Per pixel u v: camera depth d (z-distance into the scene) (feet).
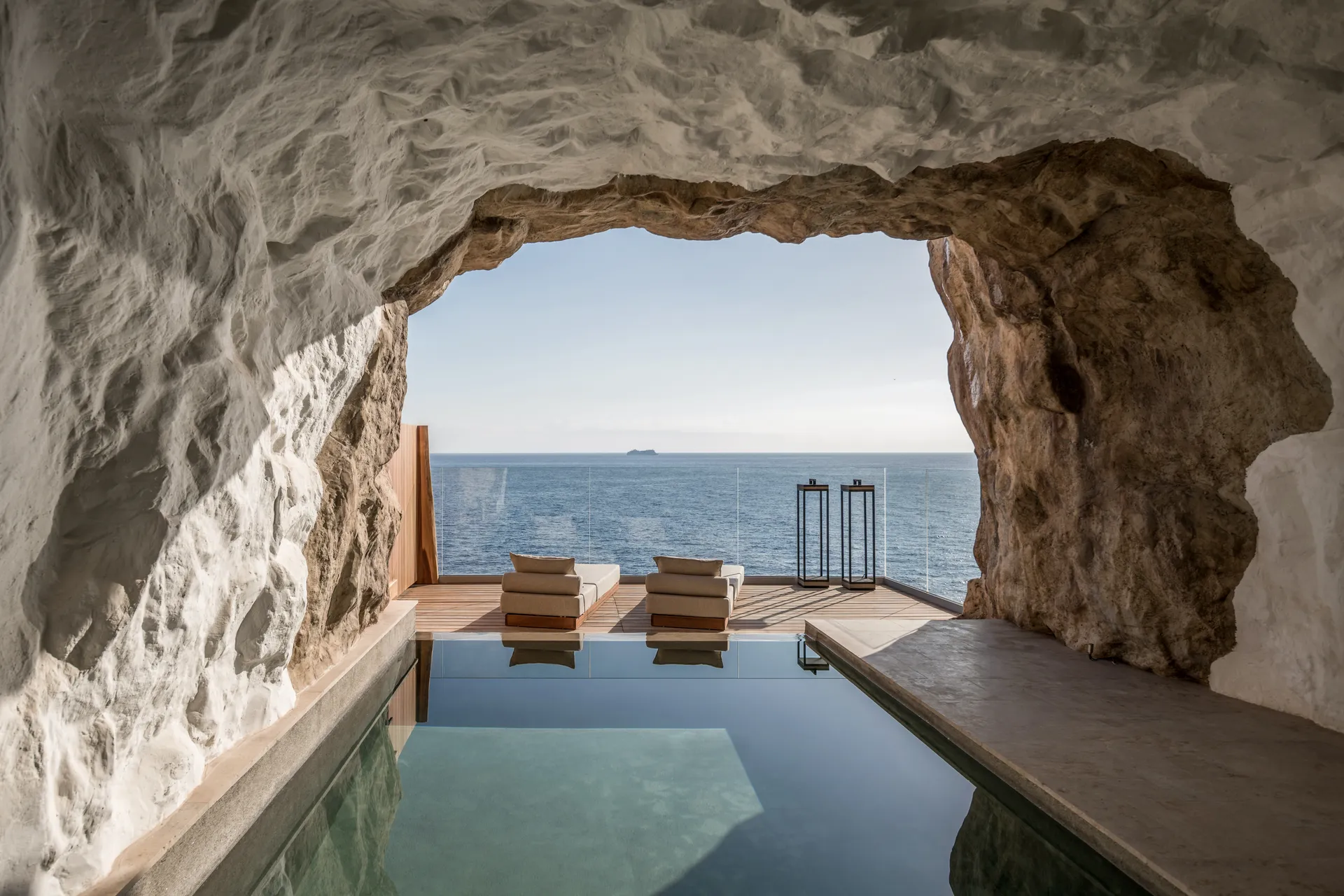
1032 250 14.71
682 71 8.82
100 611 6.36
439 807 10.72
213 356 7.47
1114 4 7.75
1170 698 12.57
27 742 5.81
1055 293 15.08
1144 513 13.91
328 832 10.02
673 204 12.96
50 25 4.80
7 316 4.83
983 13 7.90
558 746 13.05
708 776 11.68
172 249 6.40
